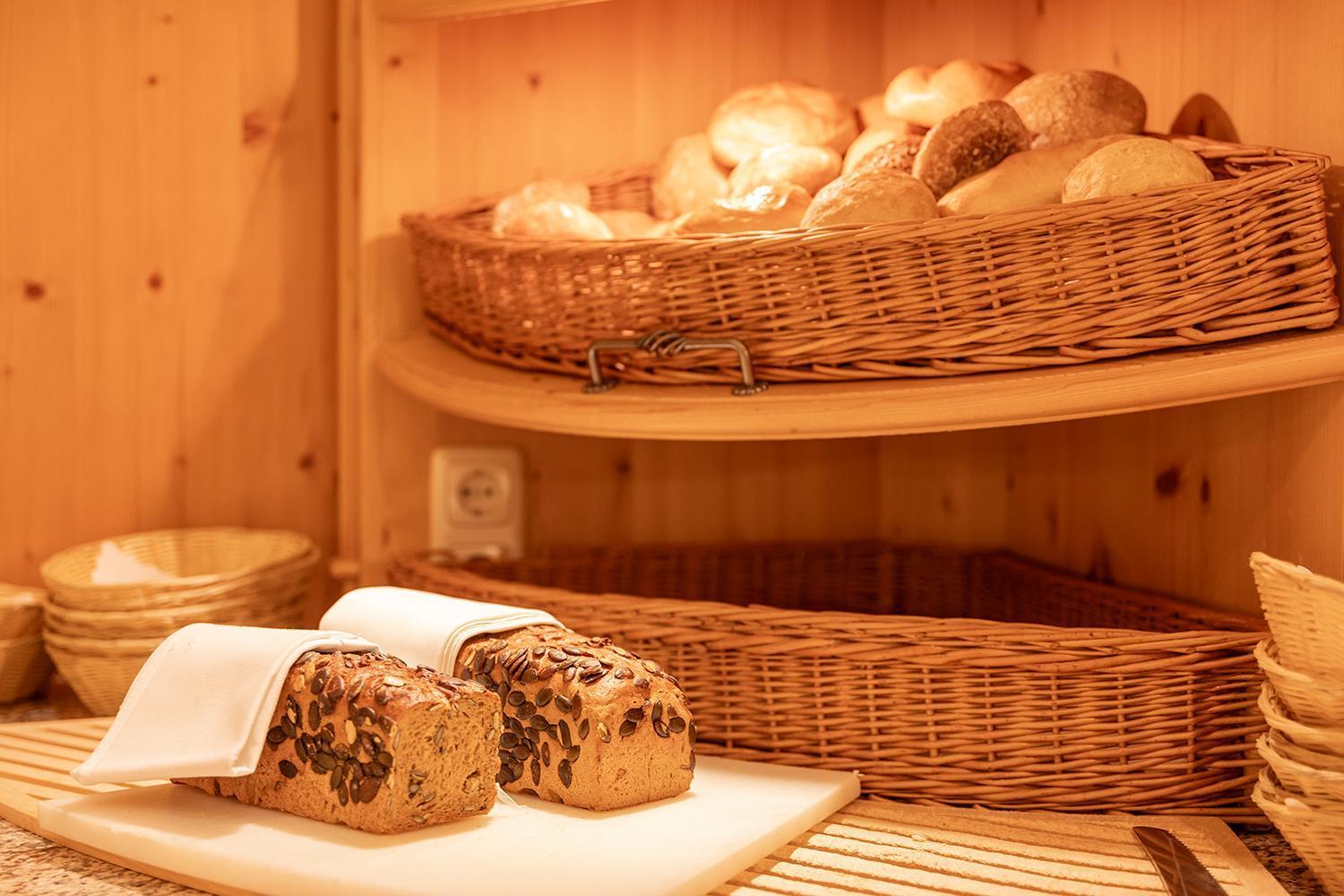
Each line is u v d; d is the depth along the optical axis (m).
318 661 0.81
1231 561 1.00
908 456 1.44
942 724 0.90
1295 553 0.91
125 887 0.77
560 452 1.37
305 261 1.44
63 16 1.38
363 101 1.31
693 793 0.86
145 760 0.82
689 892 0.71
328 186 1.44
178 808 0.83
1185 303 0.86
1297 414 0.91
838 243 0.91
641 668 0.85
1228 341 0.87
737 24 1.38
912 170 1.03
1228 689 0.87
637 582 1.35
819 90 1.23
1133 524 1.16
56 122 1.39
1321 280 0.86
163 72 1.40
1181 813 0.87
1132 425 1.16
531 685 0.84
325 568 1.45
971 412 0.88
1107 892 0.73
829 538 1.44
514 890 0.69
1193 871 0.75
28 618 1.25
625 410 0.98
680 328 0.99
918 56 1.42
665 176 1.26
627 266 1.00
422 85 1.32
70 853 0.83
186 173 1.41
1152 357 0.87
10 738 1.07
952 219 0.88
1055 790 0.88
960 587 1.40
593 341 1.03
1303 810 0.69
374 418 1.33
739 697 0.95
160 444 1.42
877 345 0.92
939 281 0.90
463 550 1.35
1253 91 0.99
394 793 0.76
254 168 1.42
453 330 1.24
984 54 1.39
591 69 1.36
